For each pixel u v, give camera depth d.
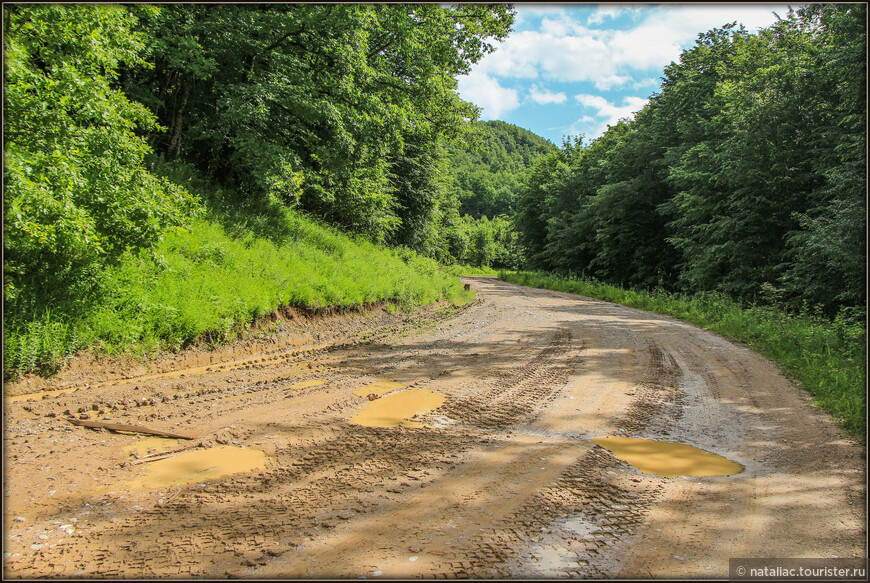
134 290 7.64
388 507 3.47
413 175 27.39
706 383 7.55
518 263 77.94
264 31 13.82
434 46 17.95
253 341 9.12
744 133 19.14
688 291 26.98
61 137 6.43
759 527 3.33
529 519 3.36
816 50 18.06
